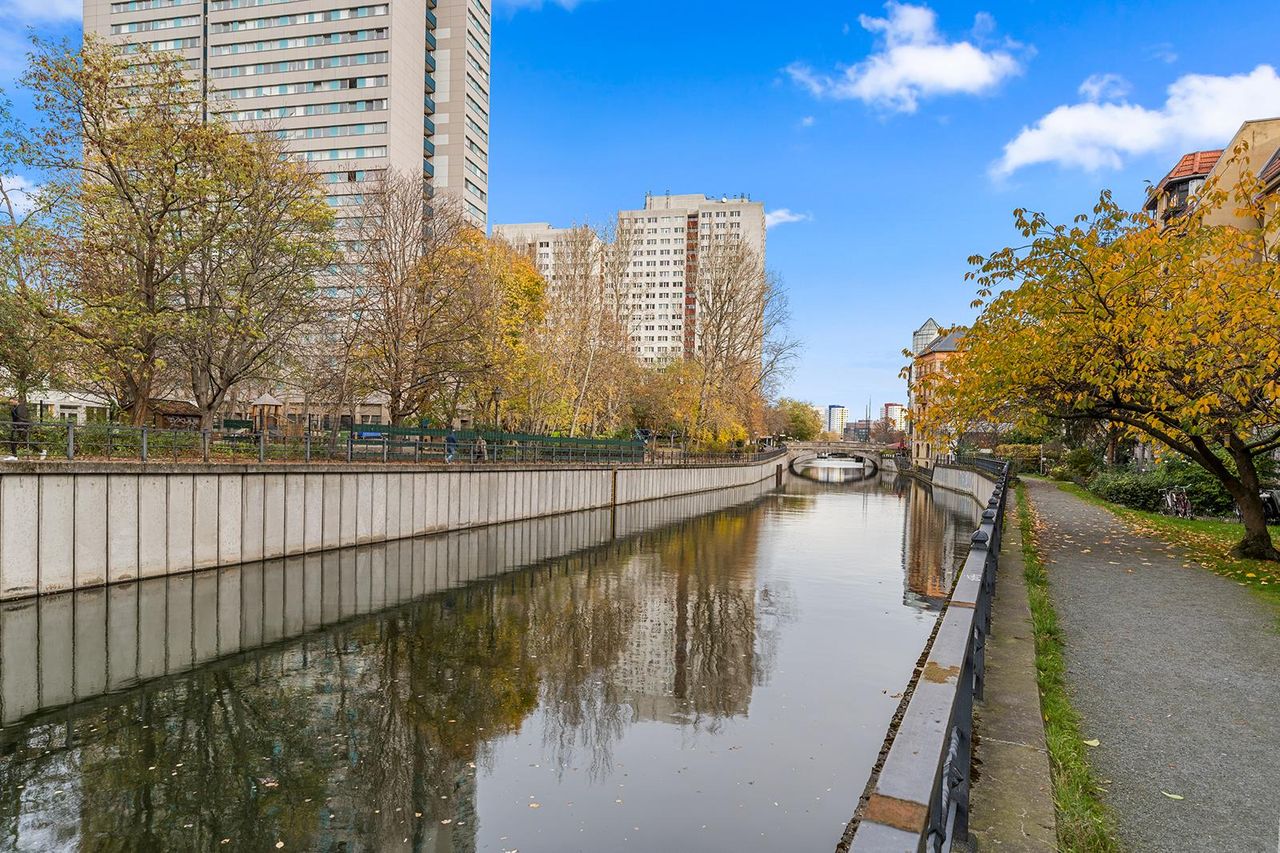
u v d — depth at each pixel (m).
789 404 127.06
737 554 28.73
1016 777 4.60
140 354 20.77
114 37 74.81
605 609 19.16
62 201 20.69
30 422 16.88
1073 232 13.53
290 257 25.06
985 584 7.30
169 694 12.59
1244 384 11.82
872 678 13.56
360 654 15.03
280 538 22.84
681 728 11.20
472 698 12.54
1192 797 4.75
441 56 79.31
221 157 21.98
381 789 9.27
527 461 38.50
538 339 45.19
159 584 18.77
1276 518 20.17
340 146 70.94
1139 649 8.13
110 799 8.99
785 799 8.96
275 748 10.49
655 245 152.88
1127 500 26.42
